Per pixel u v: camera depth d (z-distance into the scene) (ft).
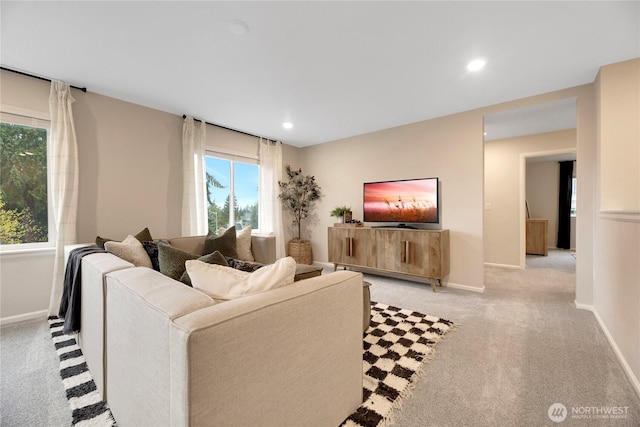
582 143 9.10
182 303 2.90
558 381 5.36
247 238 11.24
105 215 9.77
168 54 7.30
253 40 6.71
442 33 6.46
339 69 8.09
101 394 4.71
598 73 8.20
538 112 10.94
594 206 8.85
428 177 12.54
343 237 13.79
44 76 8.43
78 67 7.93
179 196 11.75
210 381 2.55
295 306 3.40
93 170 9.52
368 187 14.15
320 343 3.78
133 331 3.33
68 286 6.45
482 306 9.53
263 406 3.05
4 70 7.97
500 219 16.28
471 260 11.47
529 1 5.47
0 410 4.54
